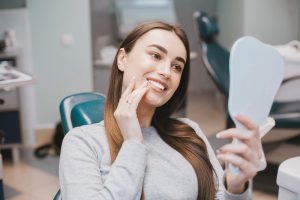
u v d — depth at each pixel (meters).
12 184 2.77
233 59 0.79
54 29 3.40
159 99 1.17
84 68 3.51
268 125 1.04
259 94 0.85
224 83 2.79
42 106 3.50
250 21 3.77
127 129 1.13
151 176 1.16
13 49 3.20
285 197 1.13
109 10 4.33
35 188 2.71
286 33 3.84
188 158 1.24
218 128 3.81
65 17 3.39
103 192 1.06
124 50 1.23
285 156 2.76
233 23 4.09
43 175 2.90
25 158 3.21
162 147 1.25
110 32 4.37
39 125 3.52
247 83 0.82
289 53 2.89
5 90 3.05
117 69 1.25
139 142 1.12
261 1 3.75
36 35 3.38
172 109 1.32
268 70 0.85
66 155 1.16
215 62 2.90
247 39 0.81
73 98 1.58
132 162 1.10
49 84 3.48
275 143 2.96
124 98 1.15
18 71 2.63
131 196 1.07
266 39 3.82
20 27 3.32
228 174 0.98
